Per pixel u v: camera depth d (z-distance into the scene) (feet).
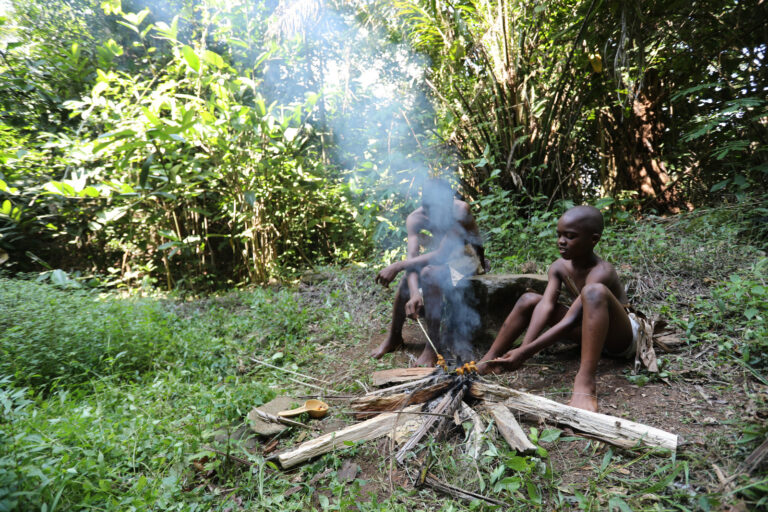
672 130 18.44
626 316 8.41
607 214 16.25
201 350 11.88
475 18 17.80
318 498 6.61
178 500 6.54
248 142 19.27
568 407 7.21
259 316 14.23
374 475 6.92
